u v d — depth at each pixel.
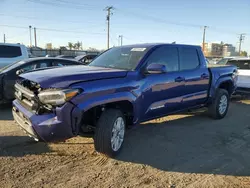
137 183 3.20
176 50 5.04
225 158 4.04
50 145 4.28
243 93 9.73
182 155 4.11
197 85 5.45
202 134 5.20
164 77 4.58
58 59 7.93
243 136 5.15
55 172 3.38
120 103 4.00
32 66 7.29
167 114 4.92
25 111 3.51
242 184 3.25
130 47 4.92
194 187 3.16
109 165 3.65
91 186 3.08
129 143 4.55
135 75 4.08
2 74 6.72
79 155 3.94
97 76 3.61
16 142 4.36
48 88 3.26
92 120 3.84
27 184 3.07
